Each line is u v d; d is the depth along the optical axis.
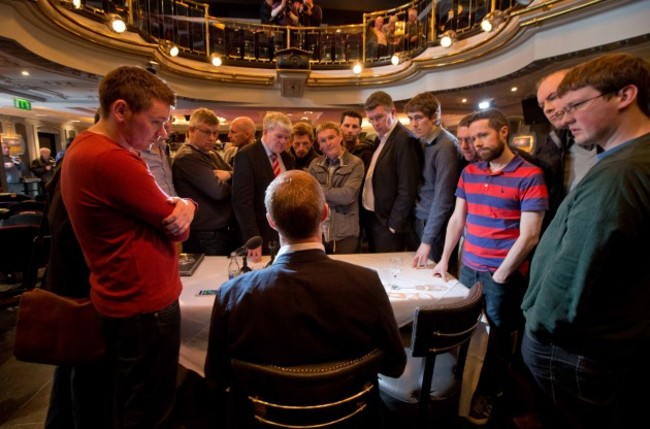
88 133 0.98
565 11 3.53
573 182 1.54
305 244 0.84
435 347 1.14
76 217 0.96
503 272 1.52
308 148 2.70
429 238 1.88
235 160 2.09
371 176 2.24
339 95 7.56
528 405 1.68
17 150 8.70
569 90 0.92
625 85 0.83
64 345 1.06
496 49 4.78
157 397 1.07
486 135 1.55
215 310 0.84
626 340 0.84
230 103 7.48
